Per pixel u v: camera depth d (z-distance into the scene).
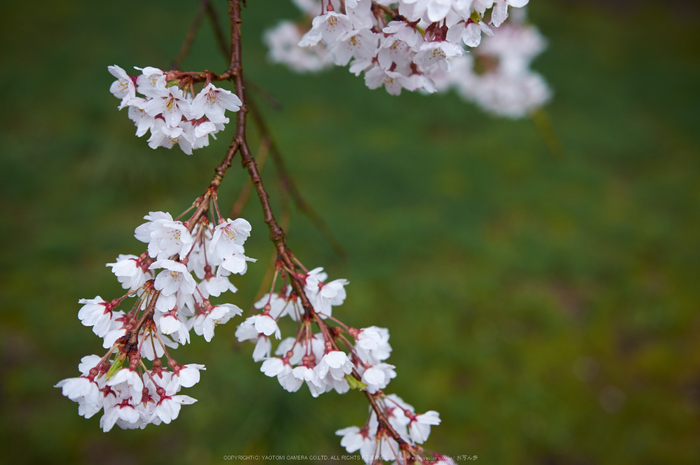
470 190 5.72
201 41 7.25
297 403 3.17
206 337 0.95
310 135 6.04
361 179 5.45
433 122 6.87
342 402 3.46
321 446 3.25
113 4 8.36
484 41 2.89
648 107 7.93
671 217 5.76
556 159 6.32
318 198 5.18
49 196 4.87
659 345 4.36
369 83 1.22
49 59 6.71
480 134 6.73
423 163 5.93
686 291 4.83
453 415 3.67
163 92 0.92
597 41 9.91
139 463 3.19
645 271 5.06
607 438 3.69
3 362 3.61
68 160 5.18
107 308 0.94
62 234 4.52
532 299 4.50
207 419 3.28
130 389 0.89
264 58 7.32
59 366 3.63
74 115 5.77
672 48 10.30
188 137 0.96
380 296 4.39
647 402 3.91
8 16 7.66
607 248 5.23
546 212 5.58
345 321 4.15
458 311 4.38
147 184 4.94
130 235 4.59
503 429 3.66
